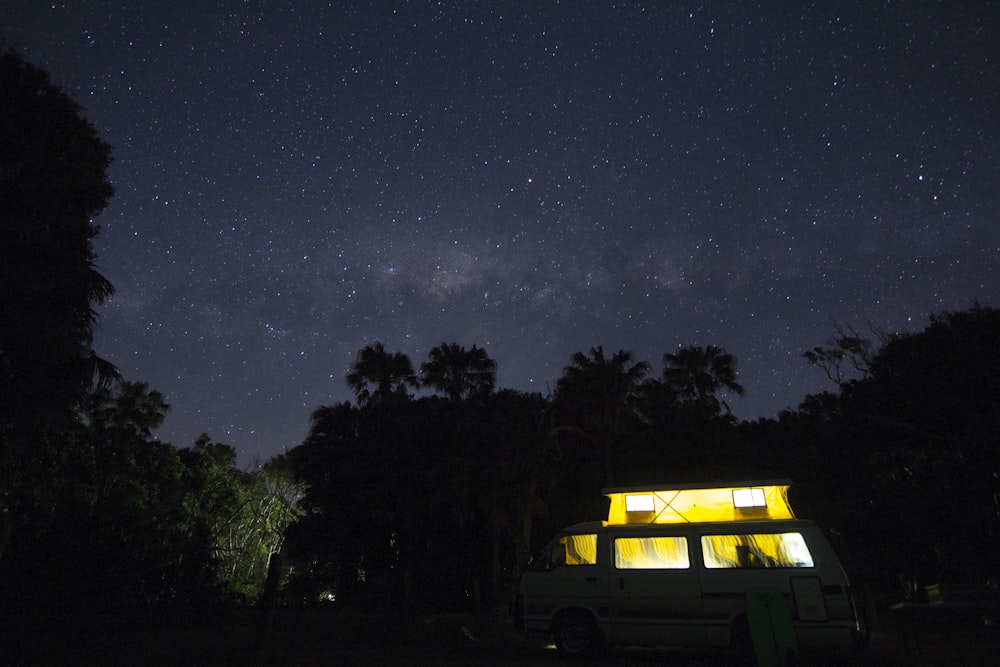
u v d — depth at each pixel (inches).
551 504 1173.7
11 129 557.9
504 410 1224.8
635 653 419.5
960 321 892.0
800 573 360.5
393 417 1256.8
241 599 770.8
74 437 728.3
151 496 1569.9
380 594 1166.3
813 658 383.2
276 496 2218.3
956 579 912.3
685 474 1254.9
